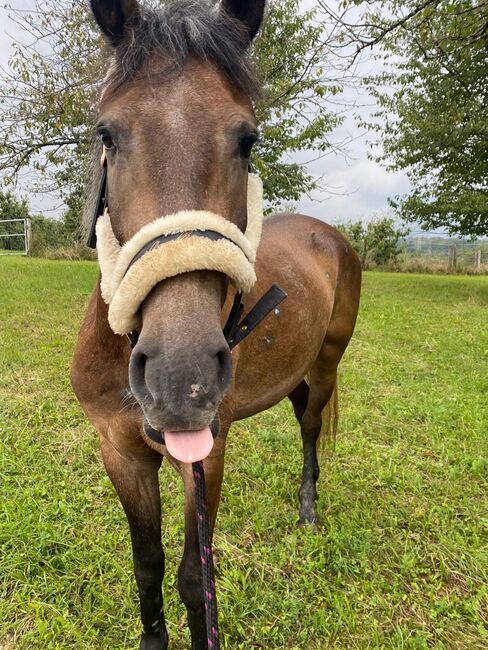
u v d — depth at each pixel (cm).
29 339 509
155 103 113
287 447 325
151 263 98
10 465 274
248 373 190
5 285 782
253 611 194
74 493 257
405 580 217
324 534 246
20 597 191
